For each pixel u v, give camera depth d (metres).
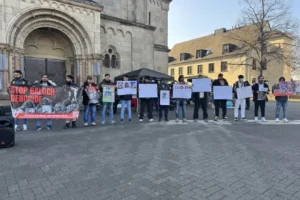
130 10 18.94
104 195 3.57
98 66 14.88
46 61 14.63
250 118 11.70
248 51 30.81
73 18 13.80
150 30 19.66
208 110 15.77
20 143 6.54
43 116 8.63
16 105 8.39
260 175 4.29
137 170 4.54
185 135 7.54
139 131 8.23
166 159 5.16
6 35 11.72
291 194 3.59
